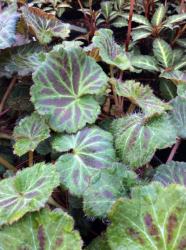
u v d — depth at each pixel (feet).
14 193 0.61
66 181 0.65
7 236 0.55
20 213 0.55
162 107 0.73
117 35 1.17
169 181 0.65
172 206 0.53
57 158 0.73
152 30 1.03
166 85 0.93
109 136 0.72
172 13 1.19
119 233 0.52
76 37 1.13
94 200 0.59
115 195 0.60
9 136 0.88
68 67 0.76
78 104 0.75
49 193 0.57
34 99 0.73
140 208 0.53
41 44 0.95
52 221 0.55
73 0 1.27
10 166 0.80
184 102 0.77
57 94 0.75
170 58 0.98
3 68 0.88
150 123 0.70
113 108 0.83
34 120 0.75
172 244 0.51
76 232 0.53
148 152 0.67
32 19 0.96
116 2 1.17
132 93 0.77
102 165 0.67
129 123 0.73
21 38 0.94
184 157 0.85
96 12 1.13
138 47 1.08
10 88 0.91
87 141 0.71
